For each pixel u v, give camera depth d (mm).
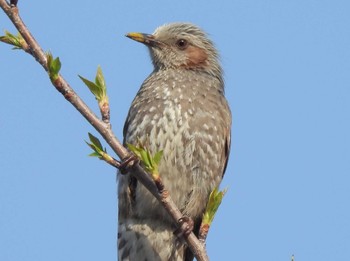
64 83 7949
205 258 8695
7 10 7828
